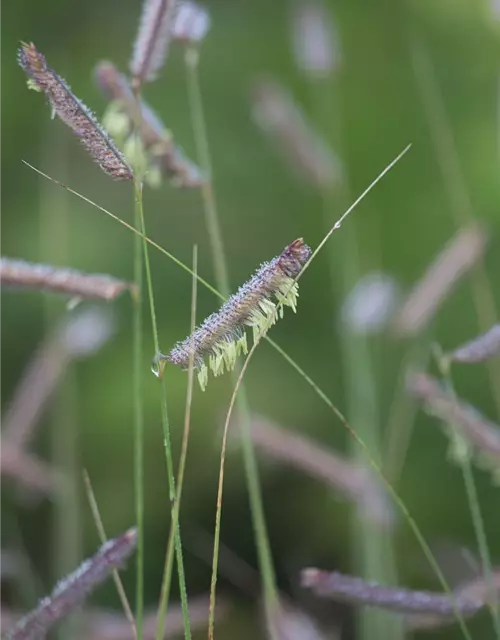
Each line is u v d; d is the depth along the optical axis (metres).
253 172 1.08
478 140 1.07
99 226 0.99
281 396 0.94
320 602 0.76
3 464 0.61
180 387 0.92
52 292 0.48
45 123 0.98
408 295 0.66
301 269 0.42
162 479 0.91
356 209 1.08
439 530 0.90
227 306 0.42
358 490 0.59
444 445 0.94
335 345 0.98
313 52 0.77
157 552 0.90
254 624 0.82
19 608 0.68
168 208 1.03
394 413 0.80
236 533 0.93
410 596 0.48
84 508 0.88
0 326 0.96
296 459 0.58
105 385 0.92
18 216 1.01
